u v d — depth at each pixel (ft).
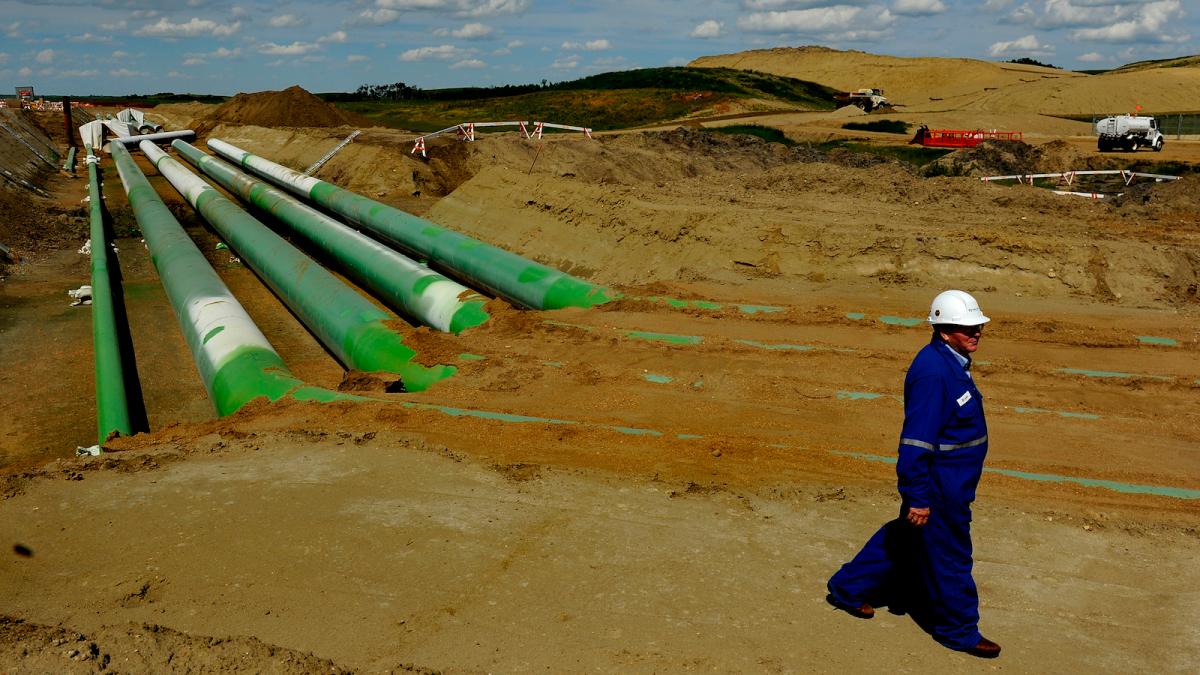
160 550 18.79
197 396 41.91
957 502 14.01
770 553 18.75
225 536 19.40
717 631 15.57
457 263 56.13
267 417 29.04
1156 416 29.55
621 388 31.99
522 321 41.04
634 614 16.17
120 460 23.84
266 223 91.97
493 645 15.20
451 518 20.30
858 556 15.84
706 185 76.95
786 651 14.93
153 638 15.30
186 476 22.86
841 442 26.55
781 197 69.26
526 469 23.31
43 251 75.72
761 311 42.96
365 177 111.34
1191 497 22.26
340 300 45.06
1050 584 17.57
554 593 16.97
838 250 51.03
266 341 39.45
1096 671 14.44
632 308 44.06
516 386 32.22
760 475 23.16
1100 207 65.41
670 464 23.89
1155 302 44.34
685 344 37.55
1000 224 56.44
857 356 35.65
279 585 17.33
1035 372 33.91
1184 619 16.21
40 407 39.93
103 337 43.78
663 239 58.54
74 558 18.51
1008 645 15.16
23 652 14.78
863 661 14.62
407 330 39.55
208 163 122.21
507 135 124.26
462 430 26.63
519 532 19.62
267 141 159.33
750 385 32.12
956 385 13.78
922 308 43.98
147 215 76.54
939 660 14.66
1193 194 66.03
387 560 18.28
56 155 162.20
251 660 14.73
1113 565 18.49
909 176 75.20
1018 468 24.56
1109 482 23.07
